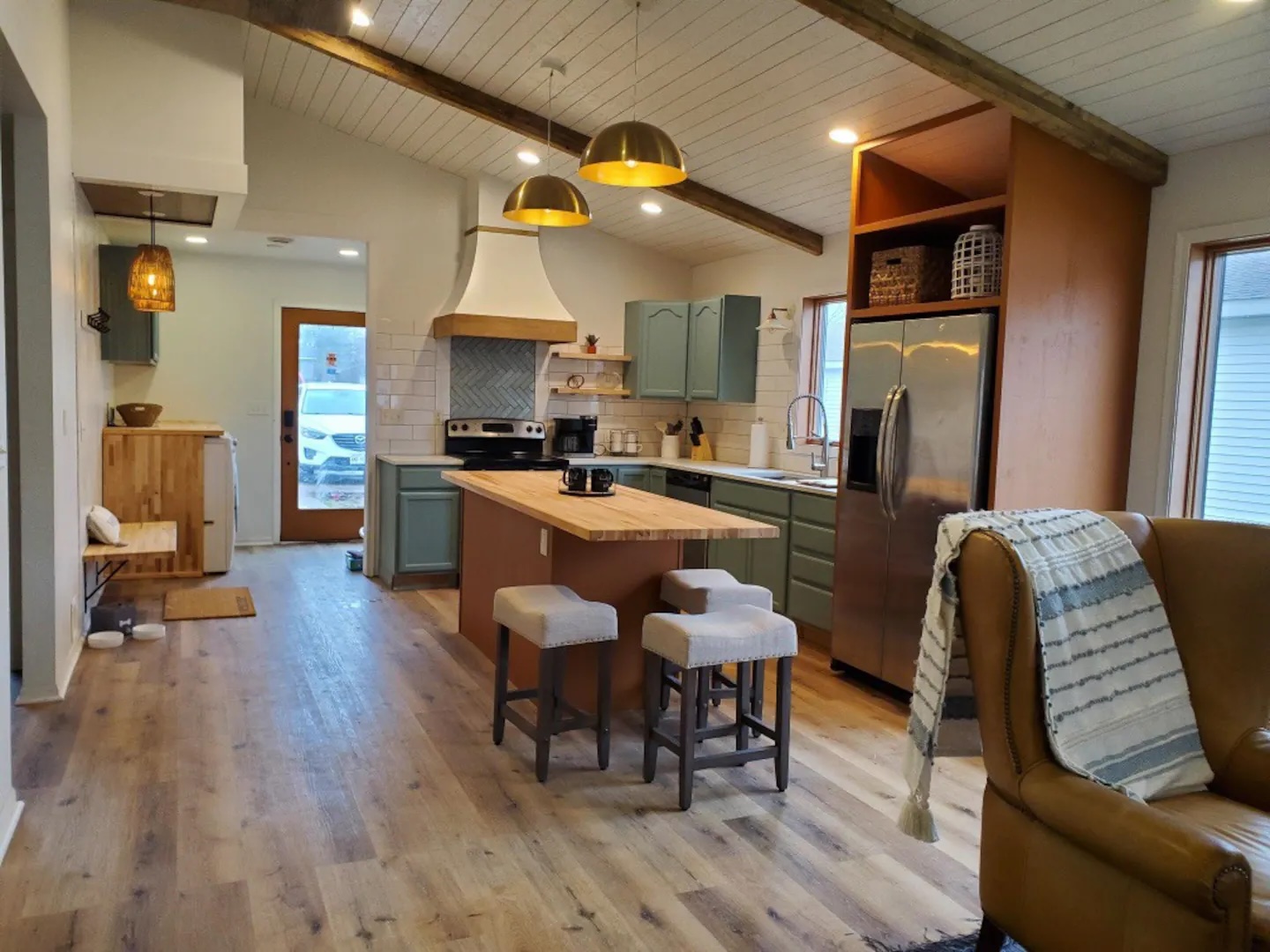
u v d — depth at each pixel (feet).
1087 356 11.83
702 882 7.95
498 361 21.29
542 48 13.60
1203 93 10.29
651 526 9.80
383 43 14.62
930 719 6.77
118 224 19.08
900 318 13.42
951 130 12.50
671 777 10.17
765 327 19.21
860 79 12.04
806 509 15.67
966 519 6.79
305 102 18.33
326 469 24.80
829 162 14.96
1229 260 11.58
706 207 17.62
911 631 12.61
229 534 20.12
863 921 7.45
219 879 7.70
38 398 11.44
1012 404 11.30
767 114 13.79
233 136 13.89
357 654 14.38
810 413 19.26
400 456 19.88
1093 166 11.58
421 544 19.01
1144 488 12.17
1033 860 6.13
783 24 11.27
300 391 24.29
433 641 15.30
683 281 23.26
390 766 10.16
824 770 10.46
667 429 22.85
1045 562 6.61
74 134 13.08
